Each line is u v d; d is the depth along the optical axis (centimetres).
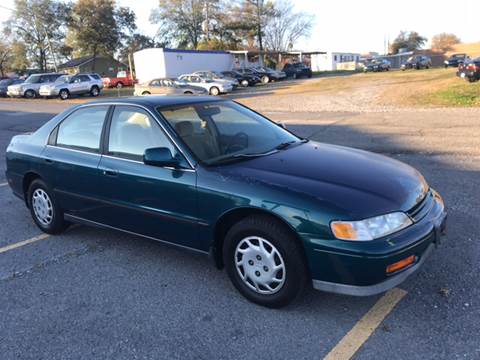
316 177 329
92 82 3231
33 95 3203
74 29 6875
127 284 379
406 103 1698
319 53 6894
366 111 1562
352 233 285
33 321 330
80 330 316
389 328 298
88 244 473
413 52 8938
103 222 434
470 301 323
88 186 430
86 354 290
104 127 424
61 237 497
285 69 4831
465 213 496
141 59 3919
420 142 917
